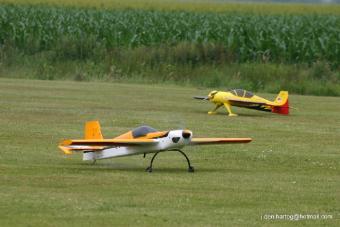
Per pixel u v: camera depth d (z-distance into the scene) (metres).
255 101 61.41
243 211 26.00
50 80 90.62
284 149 42.75
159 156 38.94
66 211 25.14
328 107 70.38
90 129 35.44
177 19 127.81
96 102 66.75
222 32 112.38
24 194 27.77
